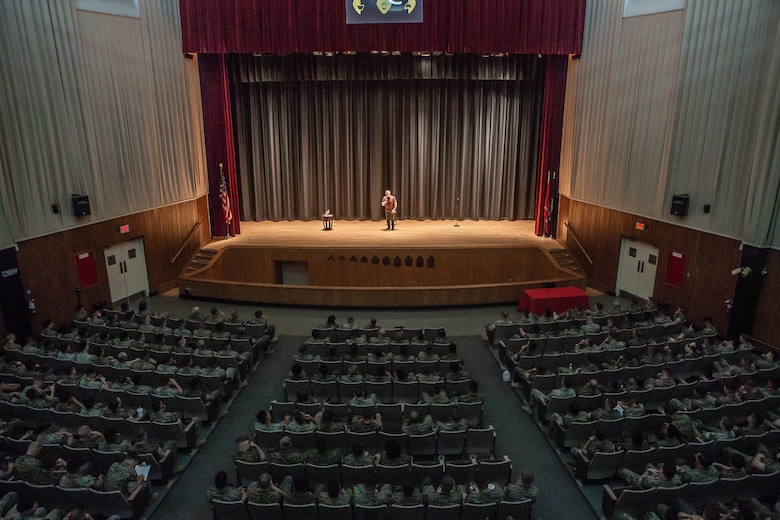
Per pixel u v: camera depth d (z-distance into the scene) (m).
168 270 16.22
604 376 9.20
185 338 10.50
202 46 15.68
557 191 18.34
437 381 9.01
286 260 17.45
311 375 9.80
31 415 8.00
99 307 13.64
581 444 7.86
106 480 6.49
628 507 6.43
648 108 13.78
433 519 6.12
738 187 11.50
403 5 15.06
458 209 21.84
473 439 7.64
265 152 20.86
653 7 13.30
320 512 6.11
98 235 13.47
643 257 14.70
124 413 7.98
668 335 11.59
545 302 13.72
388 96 20.64
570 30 15.91
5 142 10.79
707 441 7.25
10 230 11.02
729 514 5.74
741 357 9.95
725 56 11.52
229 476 7.68
